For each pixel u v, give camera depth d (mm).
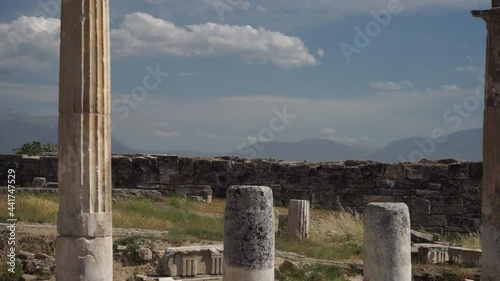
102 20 13352
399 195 37656
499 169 12328
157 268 21078
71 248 13258
